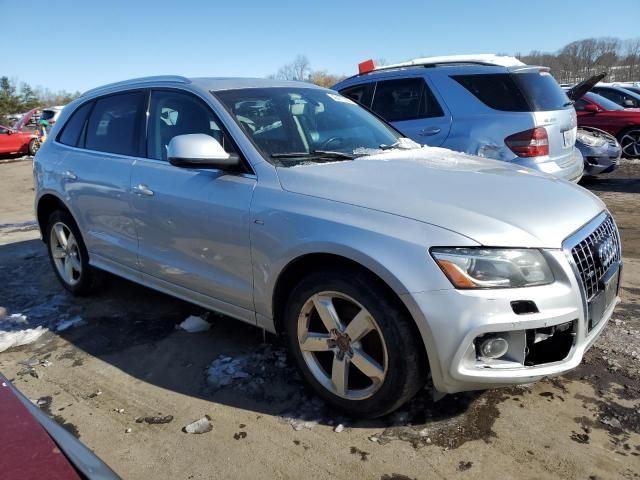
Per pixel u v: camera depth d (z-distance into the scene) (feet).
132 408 9.29
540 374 7.53
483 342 7.33
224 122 10.27
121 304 14.03
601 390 9.21
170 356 11.07
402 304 7.66
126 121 12.66
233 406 9.21
